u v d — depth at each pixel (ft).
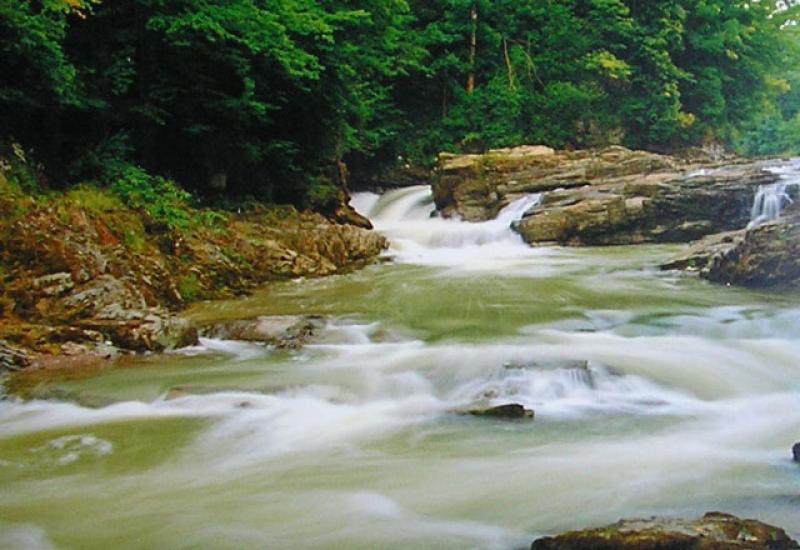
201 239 43.42
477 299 38.42
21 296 30.19
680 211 63.21
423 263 53.93
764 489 16.47
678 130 107.45
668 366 26.13
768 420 21.89
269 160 59.67
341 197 68.28
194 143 54.44
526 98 99.81
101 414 22.71
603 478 17.39
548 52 104.27
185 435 21.03
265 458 19.36
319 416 22.61
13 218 32.83
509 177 75.20
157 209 43.34
